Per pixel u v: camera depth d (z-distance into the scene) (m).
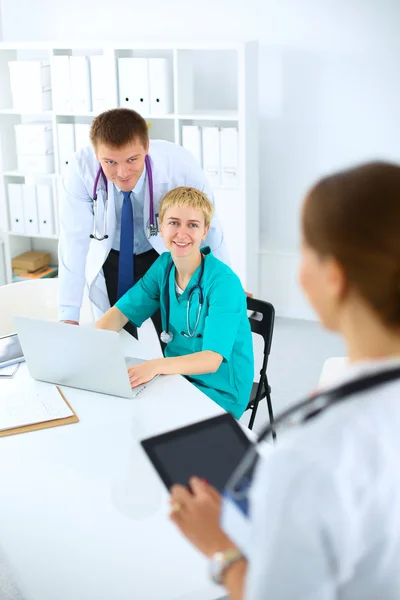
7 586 2.36
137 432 1.91
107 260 3.10
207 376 2.40
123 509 1.58
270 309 2.68
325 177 0.75
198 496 0.93
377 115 4.33
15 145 4.97
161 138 4.75
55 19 4.86
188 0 4.51
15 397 2.11
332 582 0.69
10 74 4.63
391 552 0.70
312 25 4.30
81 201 2.90
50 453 1.83
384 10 4.13
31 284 2.95
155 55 4.67
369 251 0.69
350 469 0.67
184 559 1.42
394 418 0.69
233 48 4.07
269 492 0.70
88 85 4.47
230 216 4.39
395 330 0.70
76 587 1.35
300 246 0.77
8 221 5.00
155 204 2.92
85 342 2.05
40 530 1.52
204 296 2.36
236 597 0.83
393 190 0.69
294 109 4.48
